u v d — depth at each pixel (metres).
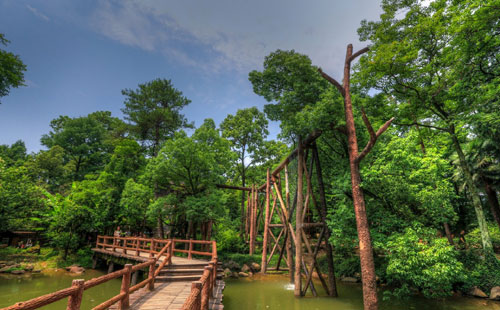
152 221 21.33
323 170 13.59
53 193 33.81
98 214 19.47
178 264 10.62
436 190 9.67
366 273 7.50
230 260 17.72
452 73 11.48
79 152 40.19
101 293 11.09
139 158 27.19
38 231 22.64
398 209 9.88
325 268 16.39
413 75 11.16
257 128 28.92
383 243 9.14
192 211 15.74
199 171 17.08
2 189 16.92
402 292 9.44
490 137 13.30
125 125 30.31
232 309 9.01
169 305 6.11
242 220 24.72
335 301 9.93
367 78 11.05
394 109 12.58
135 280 11.91
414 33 10.20
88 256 19.06
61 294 3.30
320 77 11.42
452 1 10.29
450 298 10.51
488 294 10.55
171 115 30.44
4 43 16.88
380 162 9.46
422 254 8.18
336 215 10.23
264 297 10.68
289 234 13.88
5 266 16.05
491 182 16.70
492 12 8.82
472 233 17.11
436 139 16.67
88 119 43.34
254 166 29.06
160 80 31.31
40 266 16.70
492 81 10.88
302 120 9.80
